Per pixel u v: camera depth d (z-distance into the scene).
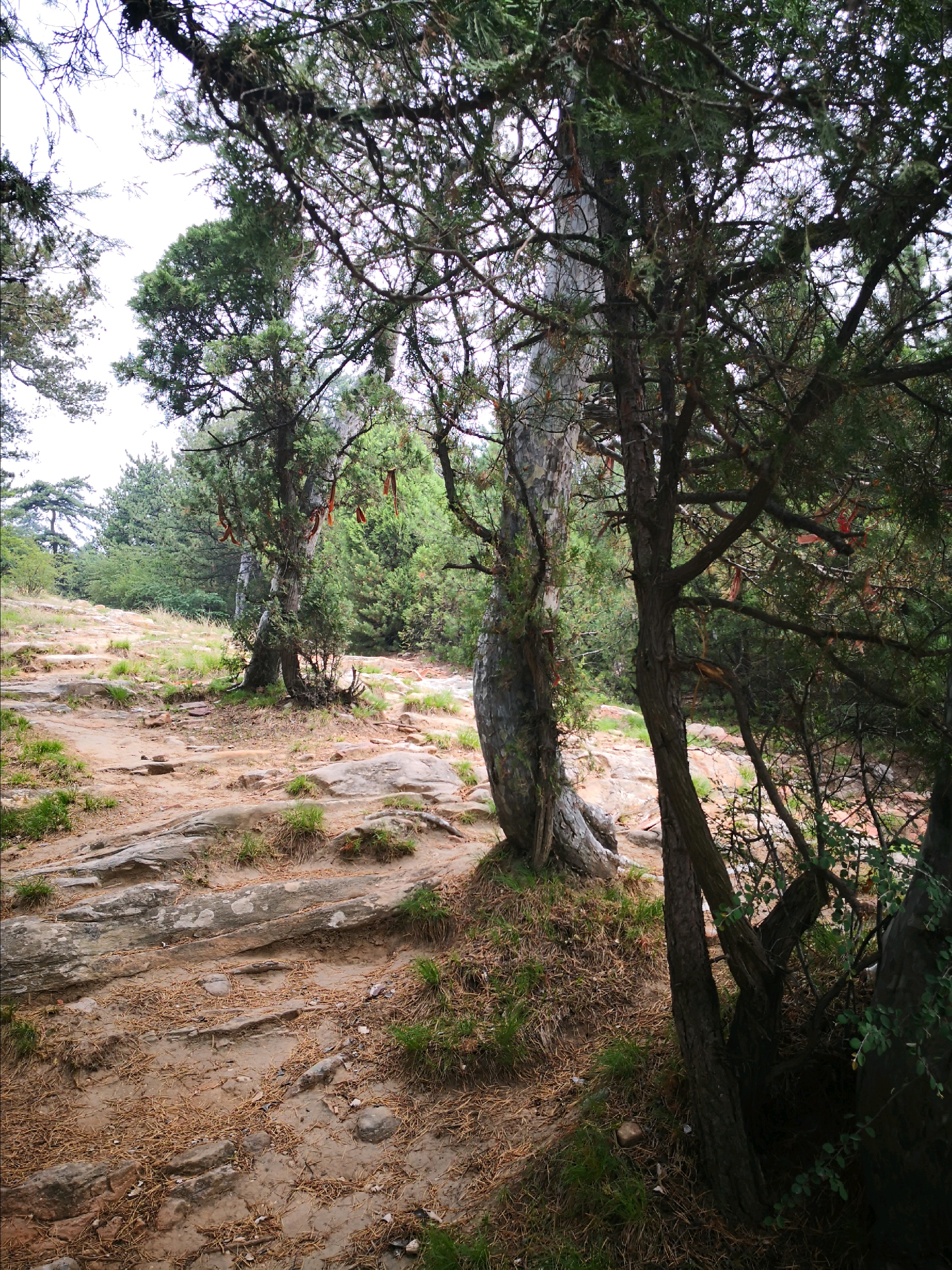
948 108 2.03
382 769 7.68
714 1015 3.06
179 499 11.43
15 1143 3.54
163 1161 3.48
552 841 5.37
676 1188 3.03
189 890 5.42
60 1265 2.97
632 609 6.45
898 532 2.69
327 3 2.21
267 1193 3.37
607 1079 3.72
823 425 2.30
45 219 3.20
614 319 3.07
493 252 2.78
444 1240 2.99
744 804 3.60
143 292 10.27
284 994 4.64
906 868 2.66
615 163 2.74
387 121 2.37
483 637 5.58
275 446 10.62
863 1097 2.66
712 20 2.24
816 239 2.21
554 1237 2.97
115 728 9.71
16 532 46.00
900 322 2.36
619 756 9.09
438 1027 4.18
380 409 4.51
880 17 2.03
